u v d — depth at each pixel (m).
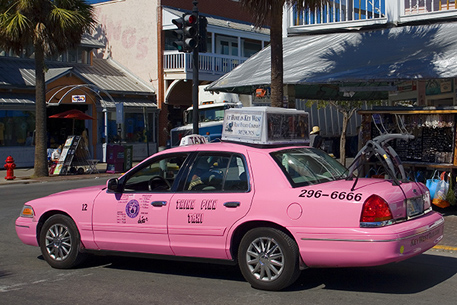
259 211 5.81
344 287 6.12
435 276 6.64
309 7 11.94
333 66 12.31
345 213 5.44
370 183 5.94
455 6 13.20
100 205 6.78
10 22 18.73
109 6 33.28
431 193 10.02
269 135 6.44
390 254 5.29
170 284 6.37
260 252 5.89
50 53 20.12
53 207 7.14
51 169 21.72
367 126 11.23
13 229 10.33
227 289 6.10
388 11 13.94
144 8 31.80
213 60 31.44
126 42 32.66
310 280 6.44
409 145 10.68
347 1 14.76
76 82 27.19
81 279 6.66
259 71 13.61
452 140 10.09
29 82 25.41
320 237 5.51
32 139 25.72
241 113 6.63
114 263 7.51
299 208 5.64
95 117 28.22
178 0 32.03
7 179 19.92
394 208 5.51
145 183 6.75
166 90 31.25
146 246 6.47
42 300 5.79
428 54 11.52
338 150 32.75
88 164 22.41
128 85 30.62
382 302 5.52
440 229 6.21
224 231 5.97
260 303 5.52
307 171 6.20
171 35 31.86
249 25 35.66
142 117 30.59
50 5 19.41
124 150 23.02
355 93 18.05
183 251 6.26
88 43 30.30
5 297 5.91
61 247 7.11
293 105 14.20
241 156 6.19
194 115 11.79
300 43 14.58
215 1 33.91
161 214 6.34
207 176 6.32
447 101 13.68
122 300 5.75
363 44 13.30
